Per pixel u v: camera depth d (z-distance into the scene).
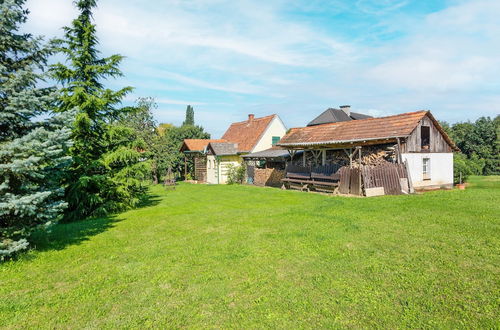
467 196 14.02
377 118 21.36
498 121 47.50
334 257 6.55
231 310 4.59
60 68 13.39
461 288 4.96
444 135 21.23
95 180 13.12
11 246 7.08
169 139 39.16
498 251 6.55
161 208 15.17
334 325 4.11
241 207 14.48
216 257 6.89
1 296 5.31
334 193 18.41
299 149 23.98
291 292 5.05
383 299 4.72
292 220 10.44
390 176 17.39
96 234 9.70
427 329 3.96
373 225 9.18
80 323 4.40
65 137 7.64
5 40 7.57
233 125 40.81
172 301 4.94
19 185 7.48
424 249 6.86
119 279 5.89
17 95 7.21
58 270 6.50
